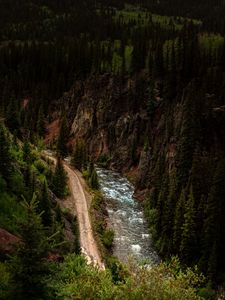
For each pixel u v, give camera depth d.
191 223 60.66
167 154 87.81
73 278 28.28
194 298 22.22
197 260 59.97
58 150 105.56
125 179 103.94
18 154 64.31
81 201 76.94
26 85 167.75
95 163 117.00
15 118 99.25
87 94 136.75
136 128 111.25
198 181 69.25
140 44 131.38
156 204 79.56
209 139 84.06
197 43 123.19
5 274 24.83
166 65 116.94
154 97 109.75
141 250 65.44
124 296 22.56
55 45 178.75
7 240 30.20
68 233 54.91
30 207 23.83
